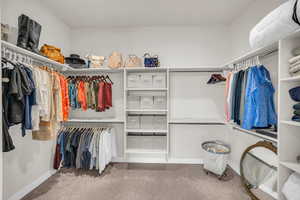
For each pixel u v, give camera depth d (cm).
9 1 164
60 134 234
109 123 278
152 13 237
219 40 270
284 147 136
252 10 209
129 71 269
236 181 211
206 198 177
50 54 199
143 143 265
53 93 191
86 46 280
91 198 177
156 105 259
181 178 219
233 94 194
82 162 231
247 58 191
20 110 143
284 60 133
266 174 171
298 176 128
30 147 192
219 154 212
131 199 175
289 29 117
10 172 167
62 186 200
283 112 135
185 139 276
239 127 206
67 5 217
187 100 275
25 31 158
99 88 250
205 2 210
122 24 270
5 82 136
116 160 277
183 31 273
